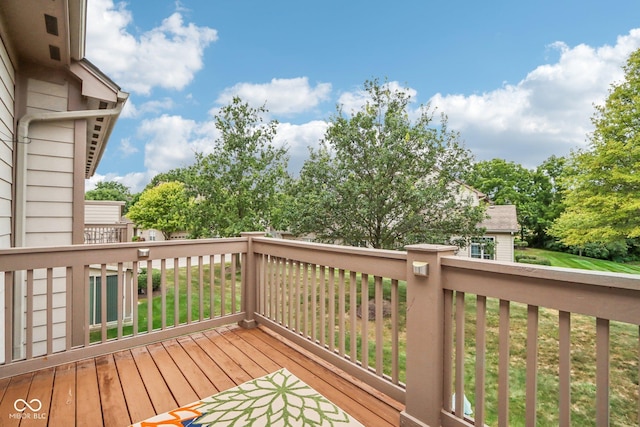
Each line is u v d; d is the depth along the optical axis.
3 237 2.77
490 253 7.84
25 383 2.08
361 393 2.00
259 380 2.14
